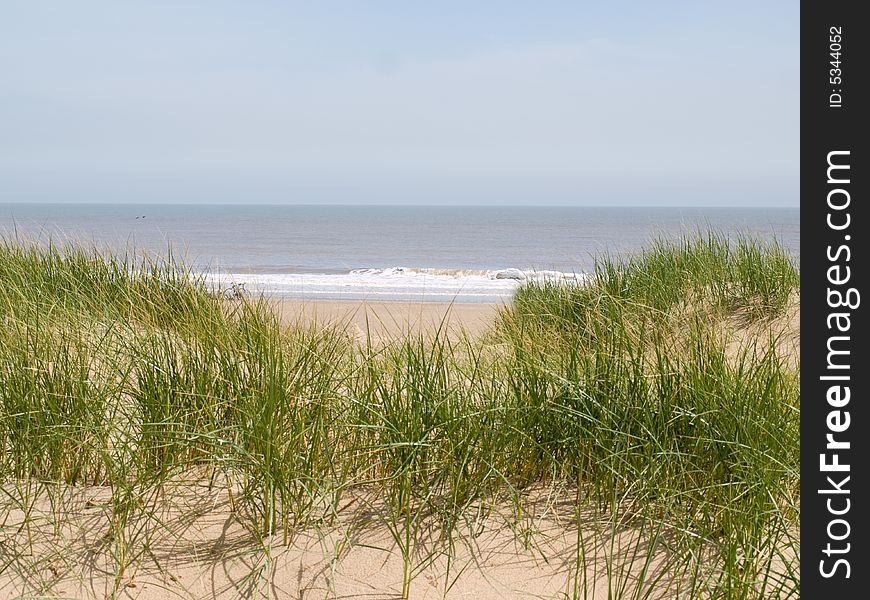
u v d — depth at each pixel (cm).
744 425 263
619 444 271
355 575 224
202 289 536
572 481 283
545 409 289
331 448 280
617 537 246
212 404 294
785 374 342
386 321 860
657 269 774
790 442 272
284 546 237
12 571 218
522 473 285
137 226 6662
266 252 3559
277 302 505
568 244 4403
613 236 5488
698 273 740
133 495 247
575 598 210
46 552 228
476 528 251
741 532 228
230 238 4859
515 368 321
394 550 238
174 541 237
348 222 8906
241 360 321
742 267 725
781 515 228
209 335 326
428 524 253
